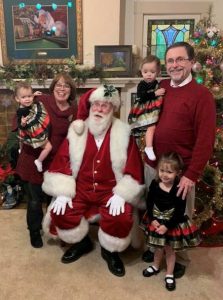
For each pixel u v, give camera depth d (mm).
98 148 1896
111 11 3188
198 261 1981
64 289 1722
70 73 3090
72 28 3207
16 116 2021
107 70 3227
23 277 1815
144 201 1944
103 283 1773
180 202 1626
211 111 1547
